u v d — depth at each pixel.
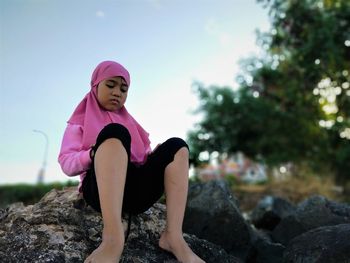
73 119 2.24
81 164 1.98
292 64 9.40
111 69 2.22
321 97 9.66
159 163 2.03
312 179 10.06
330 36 8.25
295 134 10.39
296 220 3.59
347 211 3.56
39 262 1.91
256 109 10.55
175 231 2.03
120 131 1.89
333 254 2.42
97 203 2.01
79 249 2.04
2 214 2.46
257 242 3.35
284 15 8.79
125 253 2.10
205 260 2.34
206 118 11.20
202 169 11.38
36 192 9.22
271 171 10.91
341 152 9.44
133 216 2.36
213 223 3.15
